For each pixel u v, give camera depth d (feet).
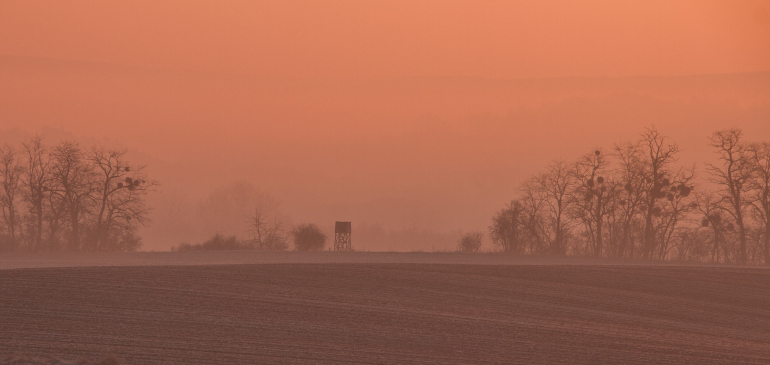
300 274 435.94
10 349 242.17
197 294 357.41
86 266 445.37
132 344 257.75
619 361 273.75
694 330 343.05
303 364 244.83
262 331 289.94
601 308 386.11
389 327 310.86
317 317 322.34
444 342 289.53
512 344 292.61
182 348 255.91
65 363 223.92
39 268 419.13
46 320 288.10
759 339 330.95
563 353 281.95
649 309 391.04
